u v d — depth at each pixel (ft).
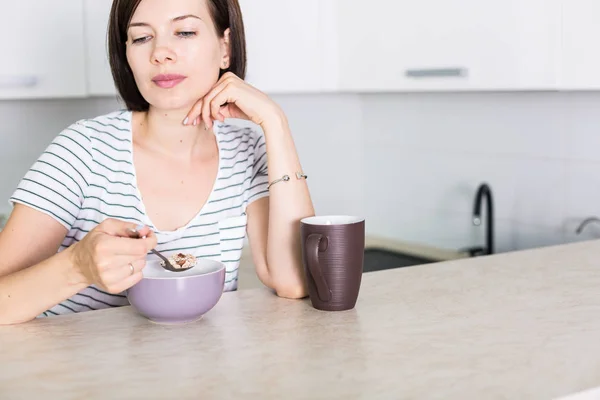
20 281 3.79
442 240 8.93
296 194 4.39
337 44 7.87
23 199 4.15
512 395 2.81
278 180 4.39
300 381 2.99
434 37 6.88
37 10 6.52
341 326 3.69
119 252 3.58
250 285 7.40
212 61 4.39
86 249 3.63
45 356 3.33
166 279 3.67
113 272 3.58
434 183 8.96
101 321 3.87
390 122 9.45
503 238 8.21
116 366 3.19
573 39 5.84
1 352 3.39
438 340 3.44
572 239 7.49
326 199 9.75
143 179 4.51
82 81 6.80
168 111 4.43
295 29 7.61
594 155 7.23
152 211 4.51
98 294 4.50
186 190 4.60
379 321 3.75
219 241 4.67
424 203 9.12
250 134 4.97
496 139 8.17
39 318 3.93
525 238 7.98
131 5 4.23
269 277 4.42
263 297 4.32
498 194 8.21
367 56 7.54
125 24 4.32
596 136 7.20
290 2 7.54
